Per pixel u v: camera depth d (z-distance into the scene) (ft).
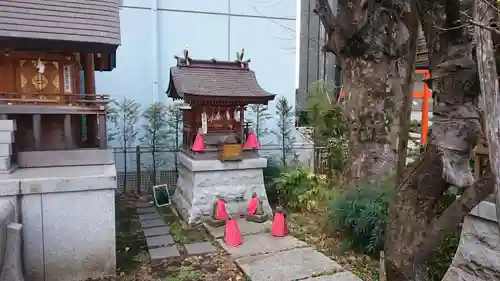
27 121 20.26
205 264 17.66
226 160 24.17
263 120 34.68
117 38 18.53
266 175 29.53
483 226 12.85
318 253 18.43
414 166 8.84
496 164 5.41
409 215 8.55
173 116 31.96
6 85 19.02
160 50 32.48
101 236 16.47
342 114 25.04
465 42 8.15
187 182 25.72
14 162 18.44
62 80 19.95
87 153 19.25
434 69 8.53
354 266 17.04
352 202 18.45
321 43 41.60
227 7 33.91
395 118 18.15
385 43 17.69
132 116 31.32
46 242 15.71
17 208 15.23
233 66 25.72
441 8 8.44
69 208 16.01
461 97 7.99
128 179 31.73
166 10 32.42
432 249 8.05
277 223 21.06
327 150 29.19
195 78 23.79
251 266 16.92
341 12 18.13
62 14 18.43
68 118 19.04
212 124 24.80
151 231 22.21
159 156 32.27
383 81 18.10
